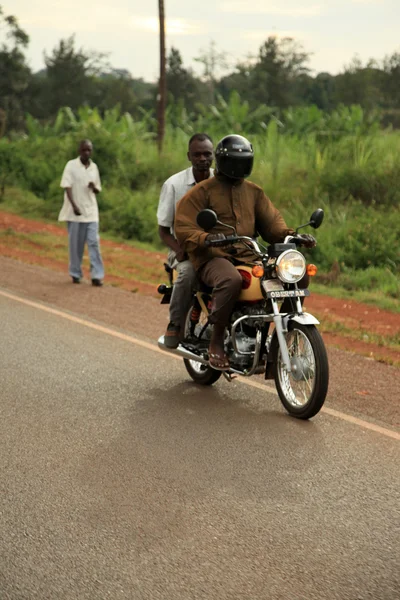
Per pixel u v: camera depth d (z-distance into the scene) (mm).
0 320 10133
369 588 3918
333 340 9820
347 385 7633
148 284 13180
